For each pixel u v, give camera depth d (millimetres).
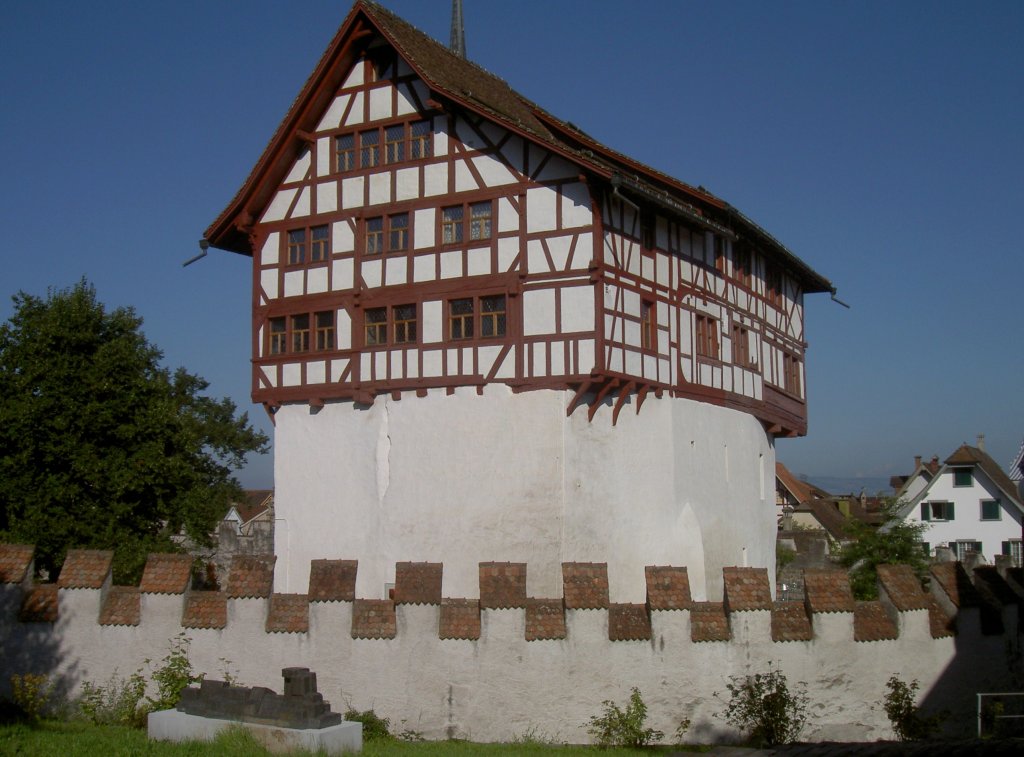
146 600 20531
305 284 31312
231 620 20531
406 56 28703
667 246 31016
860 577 37594
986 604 21422
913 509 62594
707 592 31953
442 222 29359
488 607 20219
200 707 16453
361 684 20375
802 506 72500
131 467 29375
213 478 53125
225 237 32625
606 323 27625
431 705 20172
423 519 29078
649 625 20328
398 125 30141
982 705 21000
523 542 27812
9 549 20562
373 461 30078
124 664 20359
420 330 29344
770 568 37719
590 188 27328
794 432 40375
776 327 39000
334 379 30578
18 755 14766
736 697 20109
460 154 29172
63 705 20109
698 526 31438
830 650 20438
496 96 31578
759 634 20312
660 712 20094
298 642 20516
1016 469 34219
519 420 28047
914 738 20234
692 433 31828
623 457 29188
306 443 31281
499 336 28469
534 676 20062
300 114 30938
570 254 27641
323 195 31156
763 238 35344
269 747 15320
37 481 28734
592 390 27984
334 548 30516
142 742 15750
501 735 19969
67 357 29516
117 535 28969
